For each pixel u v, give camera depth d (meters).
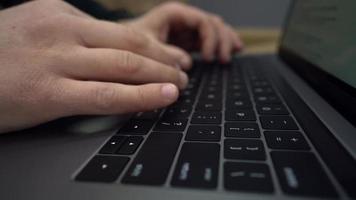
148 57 0.35
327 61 0.35
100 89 0.27
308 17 0.49
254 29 1.04
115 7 0.58
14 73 0.26
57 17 0.31
